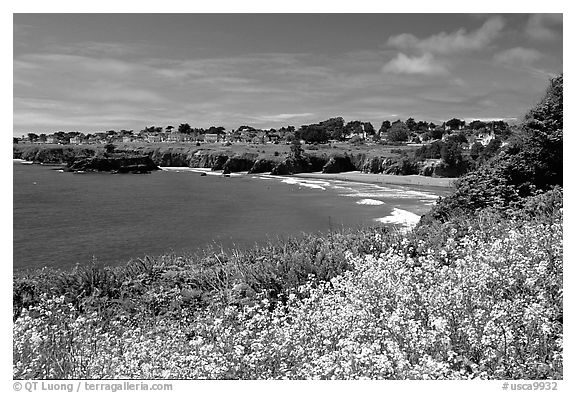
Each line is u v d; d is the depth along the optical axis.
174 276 12.74
